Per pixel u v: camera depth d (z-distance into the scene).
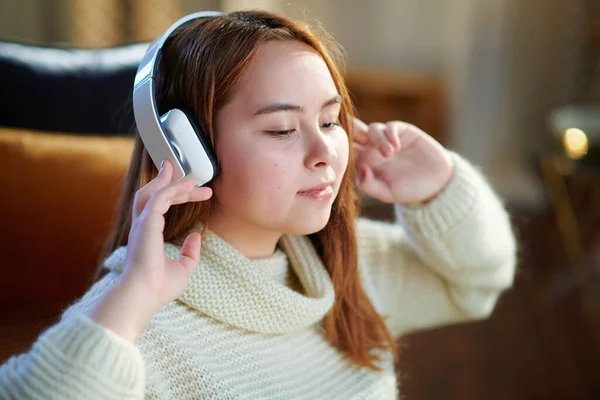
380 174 0.99
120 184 1.15
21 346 1.06
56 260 1.19
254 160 0.72
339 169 0.78
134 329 0.63
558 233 3.12
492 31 3.42
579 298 2.52
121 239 0.85
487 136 3.54
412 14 3.38
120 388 0.61
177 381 0.73
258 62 0.72
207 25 0.75
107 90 1.32
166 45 0.78
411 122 3.28
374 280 1.02
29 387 0.60
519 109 3.51
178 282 0.68
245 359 0.79
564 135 2.56
